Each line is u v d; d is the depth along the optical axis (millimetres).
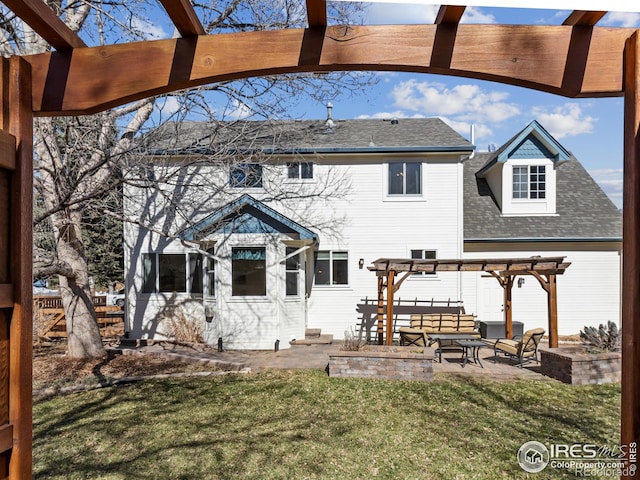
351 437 5410
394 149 12156
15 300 2033
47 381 7922
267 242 11258
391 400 6848
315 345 11414
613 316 12547
